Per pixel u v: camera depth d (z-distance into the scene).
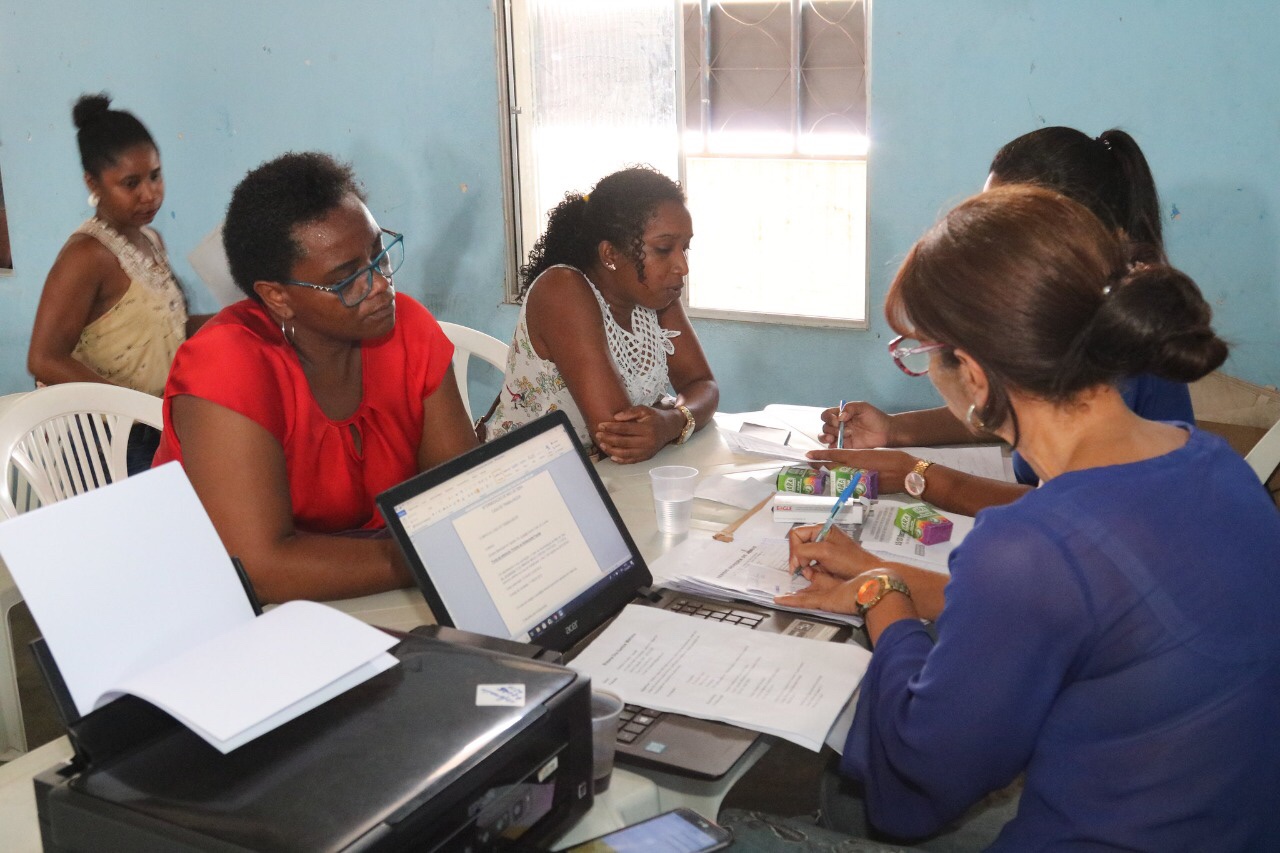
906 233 3.15
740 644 1.28
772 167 3.34
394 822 0.79
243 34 3.85
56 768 0.87
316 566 1.45
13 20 4.14
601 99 3.47
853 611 1.33
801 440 2.14
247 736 0.85
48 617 0.87
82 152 2.64
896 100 3.06
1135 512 0.95
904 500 1.81
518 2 3.46
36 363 2.62
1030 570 0.95
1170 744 0.95
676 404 2.16
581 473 1.42
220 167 4.04
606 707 1.08
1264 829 0.99
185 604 0.96
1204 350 0.93
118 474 2.13
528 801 0.94
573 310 2.07
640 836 0.96
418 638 1.03
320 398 1.62
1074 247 0.95
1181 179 2.82
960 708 1.00
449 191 3.71
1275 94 2.67
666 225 2.03
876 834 1.38
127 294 2.69
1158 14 2.73
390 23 3.62
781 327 3.38
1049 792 1.00
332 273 1.46
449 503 1.25
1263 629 0.95
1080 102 2.87
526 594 1.28
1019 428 1.03
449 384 1.77
